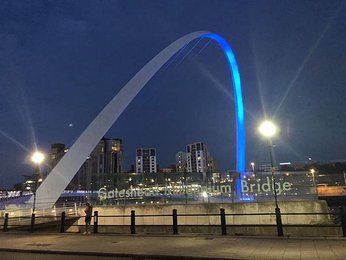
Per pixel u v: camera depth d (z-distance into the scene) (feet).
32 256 51.34
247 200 108.88
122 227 103.55
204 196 124.06
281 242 52.70
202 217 99.96
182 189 140.15
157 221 104.78
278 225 58.90
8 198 204.44
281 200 100.01
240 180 112.16
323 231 86.17
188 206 102.63
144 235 66.69
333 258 40.50
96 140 198.18
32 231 82.07
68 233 76.69
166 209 104.83
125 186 146.30
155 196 140.77
